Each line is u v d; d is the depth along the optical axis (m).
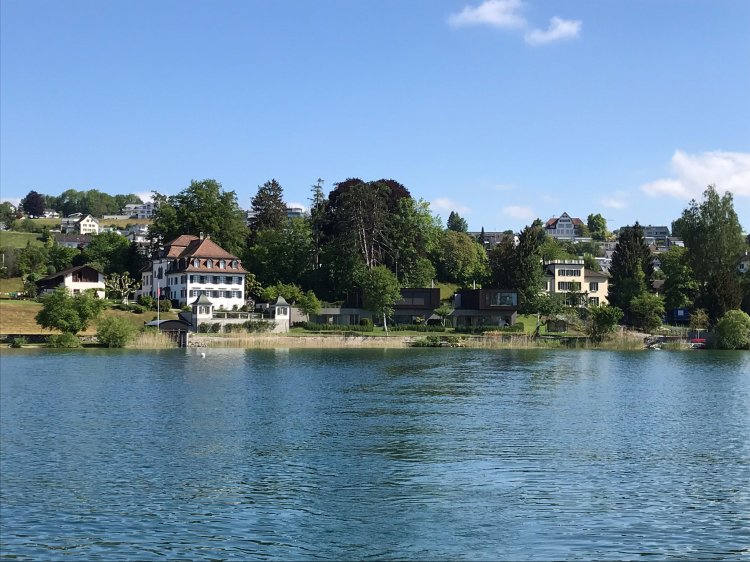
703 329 148.62
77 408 63.16
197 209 183.50
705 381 85.81
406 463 43.53
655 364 107.94
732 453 46.31
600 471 41.62
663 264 193.38
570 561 28.94
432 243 194.75
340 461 44.09
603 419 58.47
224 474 41.16
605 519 33.56
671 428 54.78
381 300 150.75
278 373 91.12
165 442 49.50
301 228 180.88
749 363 110.25
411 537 31.50
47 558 29.45
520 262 172.00
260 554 29.84
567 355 123.69
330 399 68.94
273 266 175.50
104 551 30.17
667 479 40.00
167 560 29.31
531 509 34.94
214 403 66.19
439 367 100.38
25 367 94.62
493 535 31.64
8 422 56.50
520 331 153.88
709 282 154.50
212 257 159.38
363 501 36.25
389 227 178.12
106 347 125.62
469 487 38.53
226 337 134.25
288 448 47.62
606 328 143.88
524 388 77.62
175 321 134.88
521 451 46.62
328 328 147.50
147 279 176.00
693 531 32.03
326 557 29.50
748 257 195.38
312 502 36.22
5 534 31.95
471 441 49.66
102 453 46.22
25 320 138.50
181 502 36.25
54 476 40.75
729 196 165.25
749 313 162.88
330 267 167.12
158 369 93.94
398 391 74.69
